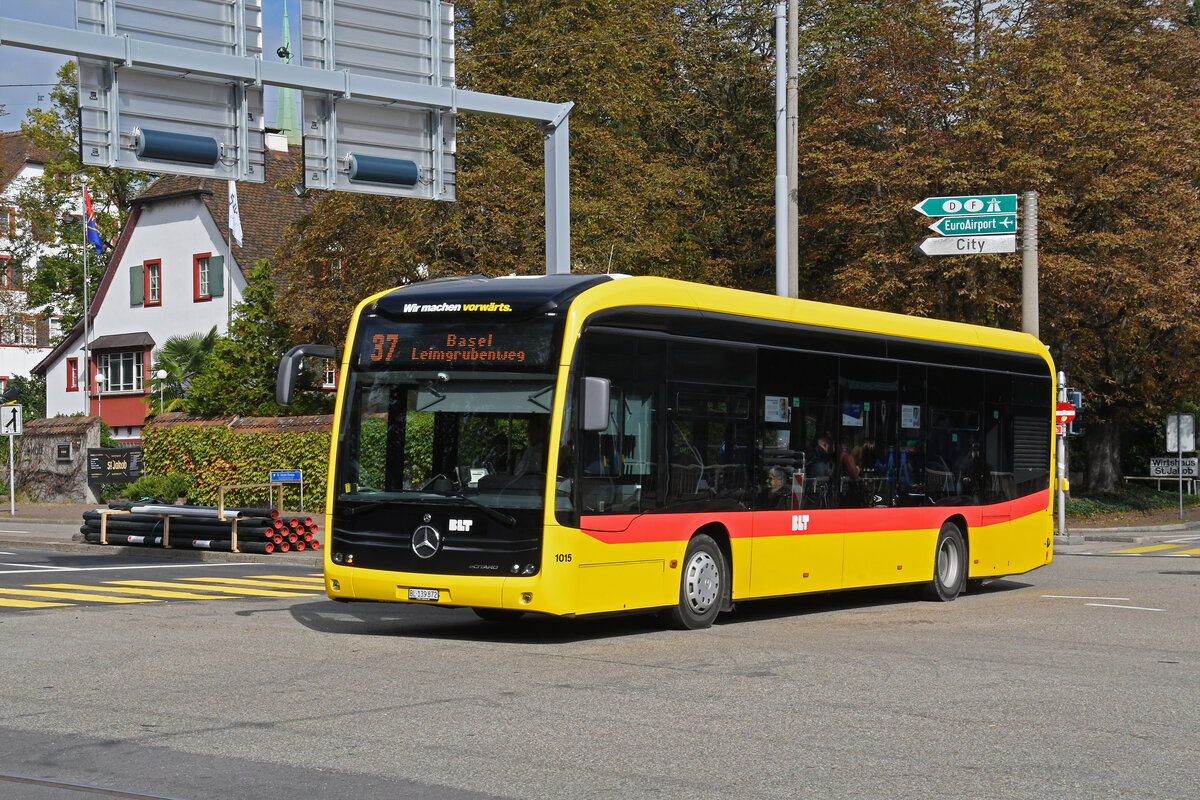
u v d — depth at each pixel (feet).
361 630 44.80
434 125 63.82
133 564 75.66
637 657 38.17
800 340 49.80
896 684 33.53
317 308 121.70
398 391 42.29
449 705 30.25
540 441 40.27
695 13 145.18
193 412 133.49
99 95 54.90
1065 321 123.34
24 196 224.33
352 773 23.79
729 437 46.47
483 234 114.42
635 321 42.91
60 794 22.41
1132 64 130.93
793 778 23.61
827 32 138.51
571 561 40.14
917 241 116.37
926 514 55.88
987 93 119.75
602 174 122.72
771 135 141.28
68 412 204.44
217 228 181.06
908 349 55.31
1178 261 118.62
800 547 49.26
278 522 80.69
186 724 28.09
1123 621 48.42
